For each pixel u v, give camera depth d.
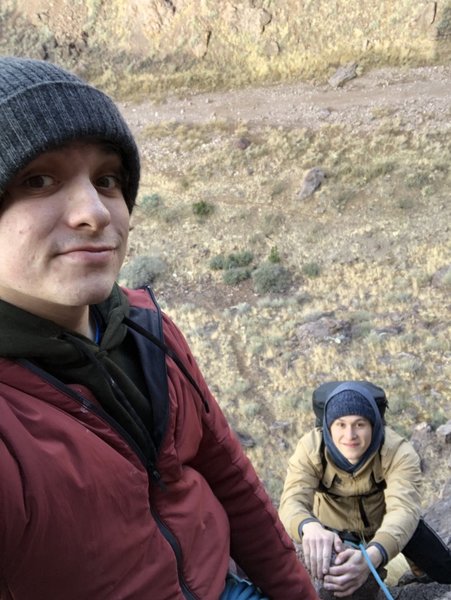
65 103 1.19
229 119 32.16
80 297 1.18
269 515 1.81
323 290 22.97
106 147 1.27
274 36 34.44
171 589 1.35
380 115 29.81
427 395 15.72
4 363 1.20
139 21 36.69
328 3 33.75
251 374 18.72
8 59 1.24
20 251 1.17
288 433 15.54
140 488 1.29
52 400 1.22
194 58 35.81
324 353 18.62
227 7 34.97
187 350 1.71
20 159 1.14
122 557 1.24
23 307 1.23
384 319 20.14
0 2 39.66
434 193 25.77
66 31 38.22
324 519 3.57
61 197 1.19
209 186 29.09
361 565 3.05
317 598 1.90
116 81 36.44
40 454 1.13
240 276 24.42
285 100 32.59
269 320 21.67
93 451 1.21
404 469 3.40
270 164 29.09
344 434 3.28
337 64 33.28
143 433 1.36
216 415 1.75
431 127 28.41
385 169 26.95
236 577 1.77
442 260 22.59
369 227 25.25
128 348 1.52
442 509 5.14
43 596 1.15
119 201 1.34
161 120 33.34
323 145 29.23
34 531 1.09
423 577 4.16
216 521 1.61
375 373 17.19
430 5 31.62
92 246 1.19
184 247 26.62
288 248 25.42
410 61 32.19
